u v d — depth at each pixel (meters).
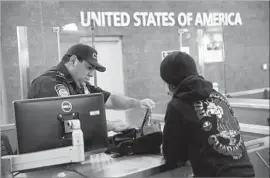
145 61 5.15
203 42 4.85
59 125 1.62
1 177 1.53
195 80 1.56
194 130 1.51
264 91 6.26
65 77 2.17
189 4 5.50
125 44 4.98
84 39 4.56
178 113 1.54
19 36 3.36
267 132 2.77
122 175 1.59
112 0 4.84
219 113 1.56
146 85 5.16
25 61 3.39
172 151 1.58
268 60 6.74
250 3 6.40
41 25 4.15
